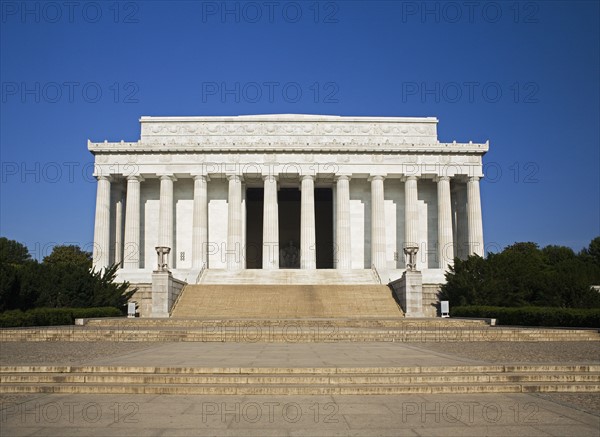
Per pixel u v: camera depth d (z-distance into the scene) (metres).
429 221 85.94
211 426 12.62
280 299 56.72
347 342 31.86
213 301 56.16
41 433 12.05
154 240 84.50
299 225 101.56
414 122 84.25
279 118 83.88
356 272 72.56
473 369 18.64
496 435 11.92
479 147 80.31
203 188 80.25
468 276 54.56
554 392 16.56
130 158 80.38
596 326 36.97
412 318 46.47
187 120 83.75
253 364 19.62
